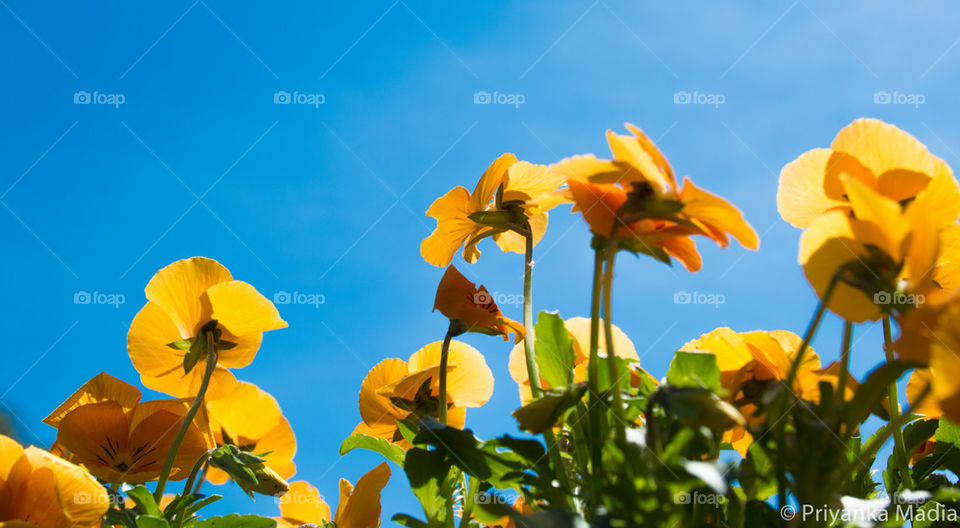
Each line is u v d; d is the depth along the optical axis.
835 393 0.45
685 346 0.50
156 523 0.48
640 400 0.46
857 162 0.46
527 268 0.53
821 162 0.47
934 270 0.46
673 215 0.44
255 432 0.56
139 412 0.54
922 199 0.45
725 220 0.44
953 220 0.45
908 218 0.42
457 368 0.57
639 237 0.45
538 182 0.54
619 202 0.45
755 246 0.44
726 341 0.47
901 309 0.42
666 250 0.45
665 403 0.43
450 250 0.56
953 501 0.47
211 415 0.56
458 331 0.53
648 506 0.43
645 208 0.44
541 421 0.45
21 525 0.46
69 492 0.48
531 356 0.51
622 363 0.47
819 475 0.43
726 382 0.47
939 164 0.45
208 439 0.54
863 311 0.43
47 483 0.48
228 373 0.55
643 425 0.46
